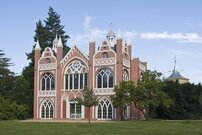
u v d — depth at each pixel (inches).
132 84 2711.6
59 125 2033.7
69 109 3243.1
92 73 3147.1
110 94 3031.5
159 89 2728.8
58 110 3280.0
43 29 4542.3
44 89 3400.6
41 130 1577.3
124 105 2755.9
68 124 2159.2
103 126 1892.2
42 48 4463.6
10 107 3282.5
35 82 3437.5
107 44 3110.2
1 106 3243.1
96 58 3144.7
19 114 3316.9
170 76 5032.0
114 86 2874.0
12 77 3993.6
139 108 2736.2
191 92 3491.6
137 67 3245.6
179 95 3361.2
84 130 1567.4
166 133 1359.5
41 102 3385.8
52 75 3373.5
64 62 3307.1
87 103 2057.1
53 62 3371.1
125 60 3154.5
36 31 4527.6
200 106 3486.7
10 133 1398.9
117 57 3048.7
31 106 3722.9
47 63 3405.5
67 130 1572.3
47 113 3346.5
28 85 3905.0
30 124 2171.5
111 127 1787.6
